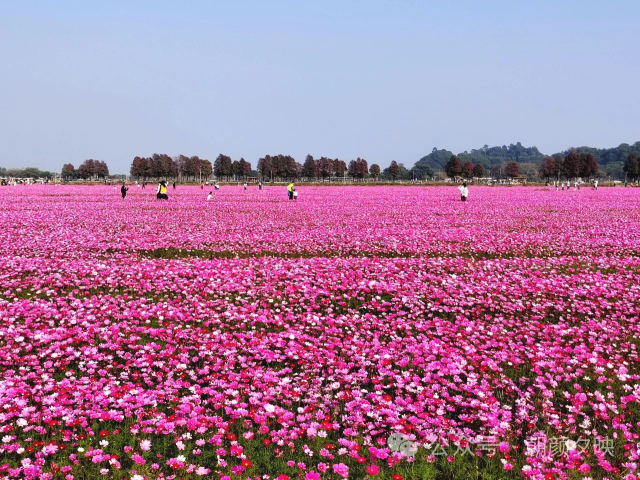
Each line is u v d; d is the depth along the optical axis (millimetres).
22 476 4773
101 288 11875
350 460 5199
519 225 25188
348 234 21312
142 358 7383
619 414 6094
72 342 7957
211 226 24312
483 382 6707
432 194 60469
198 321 9516
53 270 13414
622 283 12586
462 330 9062
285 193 62656
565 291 11719
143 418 5855
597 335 8898
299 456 5246
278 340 8234
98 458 4812
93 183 113375
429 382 6809
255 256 16719
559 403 6570
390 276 13250
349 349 8031
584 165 129375
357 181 141500
